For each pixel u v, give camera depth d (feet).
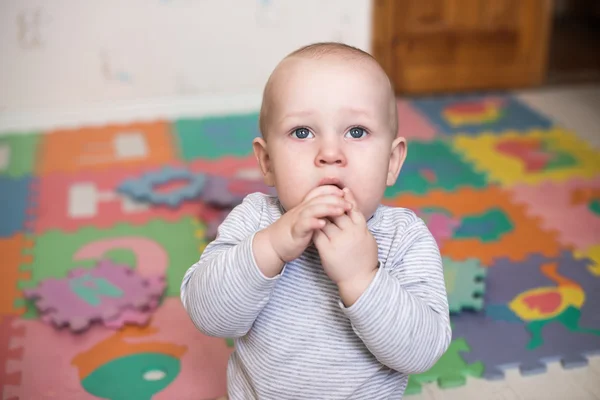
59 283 5.16
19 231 6.15
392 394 2.97
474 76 9.92
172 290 5.23
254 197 3.27
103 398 4.11
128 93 8.98
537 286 5.21
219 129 8.59
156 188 6.94
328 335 2.84
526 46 9.91
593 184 6.95
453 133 8.32
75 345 4.60
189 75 9.06
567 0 14.07
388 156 2.91
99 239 6.00
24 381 4.25
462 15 9.61
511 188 6.89
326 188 2.69
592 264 5.51
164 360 4.45
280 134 2.83
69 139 8.32
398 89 9.82
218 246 3.04
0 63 8.47
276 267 2.70
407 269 2.91
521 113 8.94
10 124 8.61
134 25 8.71
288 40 9.18
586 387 4.17
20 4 8.33
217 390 4.17
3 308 4.99
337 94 2.75
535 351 4.48
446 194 6.77
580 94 9.63
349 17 9.23
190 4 8.76
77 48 8.64
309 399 2.90
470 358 4.41
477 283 5.11
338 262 2.62
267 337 2.89
